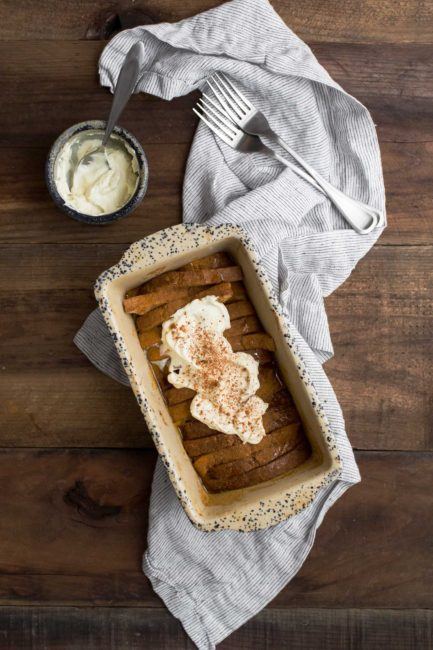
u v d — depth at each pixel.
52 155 0.84
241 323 0.80
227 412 0.78
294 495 0.77
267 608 0.91
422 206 0.91
